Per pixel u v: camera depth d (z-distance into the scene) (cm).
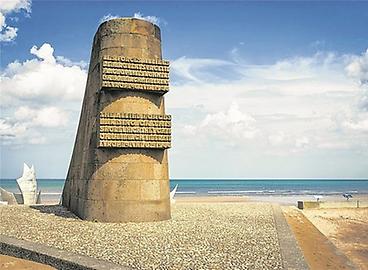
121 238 1231
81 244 1129
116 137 1572
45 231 1351
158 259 961
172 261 943
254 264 927
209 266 905
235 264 925
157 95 1697
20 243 1095
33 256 1009
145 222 1592
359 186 13162
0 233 1298
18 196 3159
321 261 1091
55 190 8544
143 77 1634
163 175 1680
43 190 8525
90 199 1636
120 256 986
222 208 2378
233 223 1639
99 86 1650
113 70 1602
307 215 2773
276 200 5925
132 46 1683
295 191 9606
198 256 998
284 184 15212
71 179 2056
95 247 1089
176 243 1161
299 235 1541
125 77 1611
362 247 1703
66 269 922
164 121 1634
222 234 1338
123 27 1692
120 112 1623
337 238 1939
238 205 2634
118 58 1612
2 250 1098
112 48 1680
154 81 1645
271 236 1320
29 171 3122
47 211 2005
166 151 1725
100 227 1454
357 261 1402
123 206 1586
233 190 10075
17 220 1631
